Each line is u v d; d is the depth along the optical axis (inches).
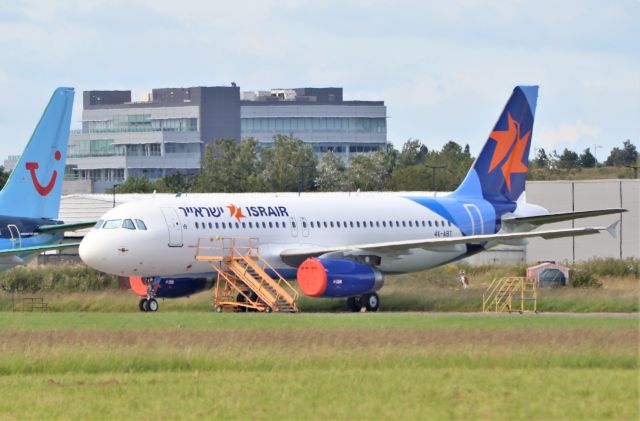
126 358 5191.9
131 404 4237.2
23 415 4087.1
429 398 4311.0
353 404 4205.2
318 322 7012.8
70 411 4138.8
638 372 4936.0
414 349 5442.9
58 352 5359.3
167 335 5935.0
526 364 5128.0
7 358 5231.3
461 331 6176.2
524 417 4018.2
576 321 7150.6
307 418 4001.0
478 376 4776.1
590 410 4119.1
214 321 7116.1
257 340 5728.3
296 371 4965.6
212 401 4274.1
